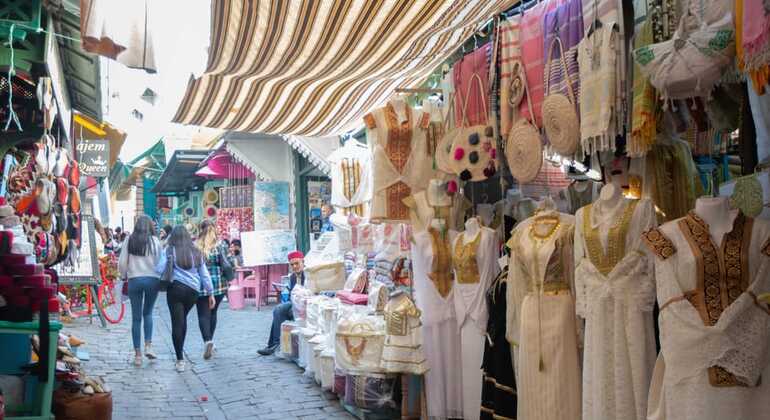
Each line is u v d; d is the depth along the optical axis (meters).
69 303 12.50
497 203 5.31
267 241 14.02
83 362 8.04
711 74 2.73
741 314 2.79
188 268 8.23
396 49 4.79
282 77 5.51
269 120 6.93
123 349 9.51
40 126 6.38
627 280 3.34
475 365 5.00
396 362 5.18
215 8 3.98
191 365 8.41
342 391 6.30
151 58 3.64
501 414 4.42
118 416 6.04
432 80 6.27
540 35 4.13
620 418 3.28
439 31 4.43
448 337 5.27
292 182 14.59
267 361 8.64
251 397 6.75
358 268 7.26
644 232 3.05
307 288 8.27
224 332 11.23
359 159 6.91
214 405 6.46
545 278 3.97
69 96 9.52
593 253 3.48
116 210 38.31
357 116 6.99
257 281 14.45
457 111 5.16
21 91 6.21
